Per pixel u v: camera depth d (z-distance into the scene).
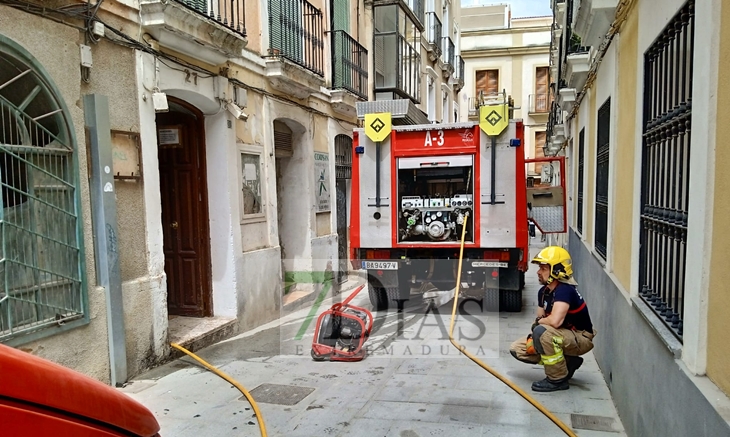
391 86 13.59
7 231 4.02
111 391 1.40
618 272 4.40
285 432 4.05
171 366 5.62
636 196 3.55
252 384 5.09
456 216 7.75
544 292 5.08
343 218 12.12
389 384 5.05
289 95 8.98
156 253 5.66
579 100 8.32
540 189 8.62
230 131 7.03
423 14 17.77
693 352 2.25
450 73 21.55
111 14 5.10
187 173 7.05
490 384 5.00
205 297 7.09
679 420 2.36
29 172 4.21
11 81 4.04
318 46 10.05
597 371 5.36
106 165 4.88
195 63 6.39
